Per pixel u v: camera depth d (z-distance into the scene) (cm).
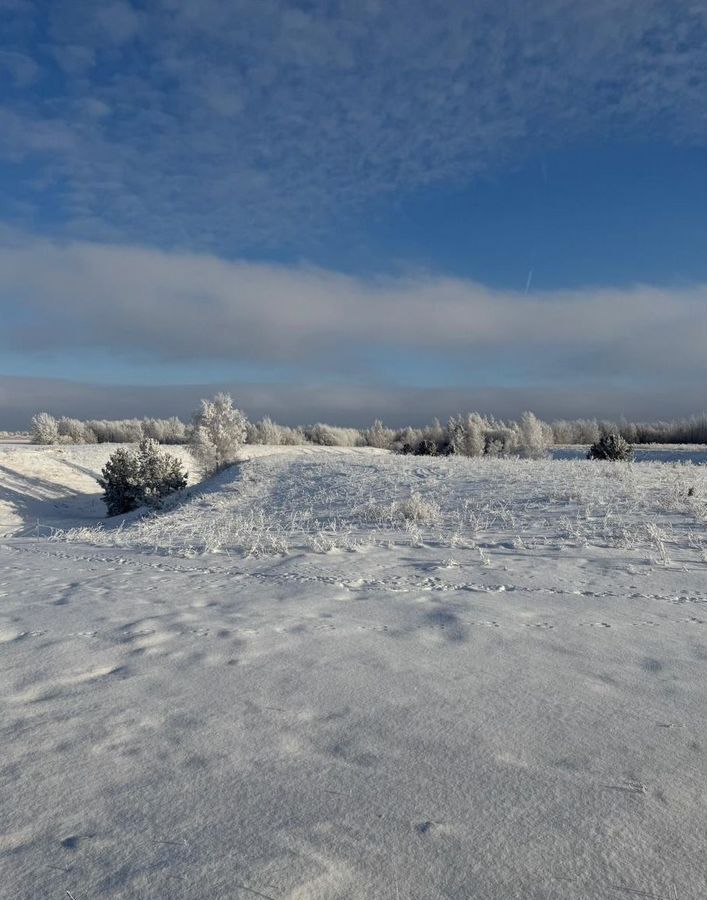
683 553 731
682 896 174
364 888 178
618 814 213
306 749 267
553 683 342
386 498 1531
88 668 388
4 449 3300
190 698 331
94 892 179
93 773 249
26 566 839
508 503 1267
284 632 459
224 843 200
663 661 376
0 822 215
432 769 247
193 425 2958
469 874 184
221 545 945
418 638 436
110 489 2394
